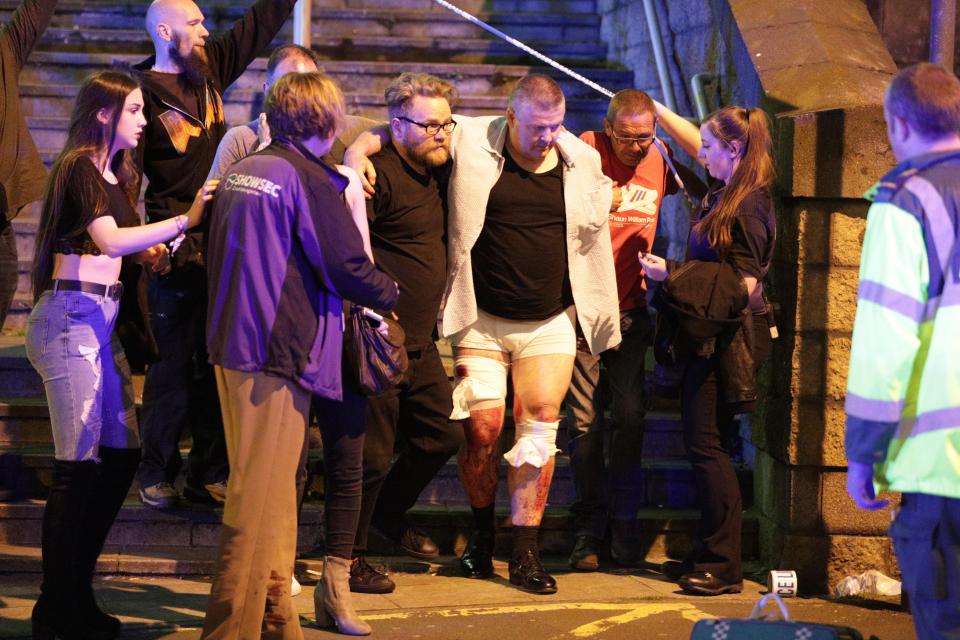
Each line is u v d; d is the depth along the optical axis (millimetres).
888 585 17219
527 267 16219
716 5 20812
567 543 18531
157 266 14516
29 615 15109
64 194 13477
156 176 16969
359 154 15430
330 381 13164
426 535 17781
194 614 15375
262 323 12656
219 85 17766
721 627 10539
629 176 17438
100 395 13867
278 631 13586
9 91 16609
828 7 19891
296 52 15914
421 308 15953
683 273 16422
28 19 16906
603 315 16609
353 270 12969
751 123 16422
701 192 18234
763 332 16750
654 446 19891
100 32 26578
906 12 24969
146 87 16797
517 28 28312
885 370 10219
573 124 25688
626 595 16594
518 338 16641
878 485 10812
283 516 13102
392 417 15898
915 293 10273
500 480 19125
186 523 17562
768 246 16500
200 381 17672
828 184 17000
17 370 19500
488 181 16000
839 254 17266
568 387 17062
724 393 16609
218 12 27297
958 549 10312
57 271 13828
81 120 13781
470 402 16625
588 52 27875
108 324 13945
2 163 16469
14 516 17422
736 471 19375
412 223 15773
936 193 10359
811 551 17438
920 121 10773
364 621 15211
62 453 13812
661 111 18156
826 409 17312
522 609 15844
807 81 18156
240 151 15664
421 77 15523
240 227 12719
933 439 10305
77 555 14094
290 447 12977
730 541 16828
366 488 16062
